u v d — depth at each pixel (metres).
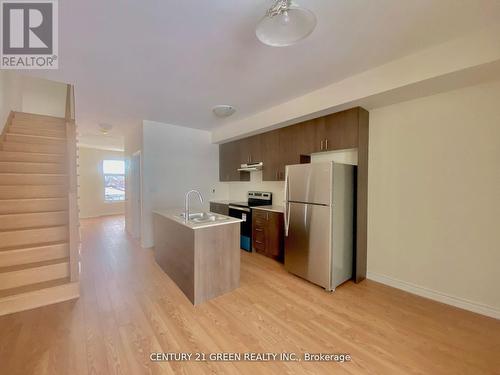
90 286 2.78
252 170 4.77
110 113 3.94
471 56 1.85
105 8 1.53
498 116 2.13
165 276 3.09
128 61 2.22
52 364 1.59
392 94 2.43
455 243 2.39
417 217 2.64
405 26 1.74
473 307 2.28
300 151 3.53
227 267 2.68
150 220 4.44
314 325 2.07
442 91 2.38
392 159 2.82
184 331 1.97
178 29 1.76
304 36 1.43
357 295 2.62
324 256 2.74
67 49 2.02
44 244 2.74
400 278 2.79
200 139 5.20
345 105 2.76
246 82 2.71
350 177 2.95
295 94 3.09
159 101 3.34
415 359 1.68
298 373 1.56
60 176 3.46
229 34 1.82
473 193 2.28
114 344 1.80
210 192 5.40
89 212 7.87
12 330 1.95
